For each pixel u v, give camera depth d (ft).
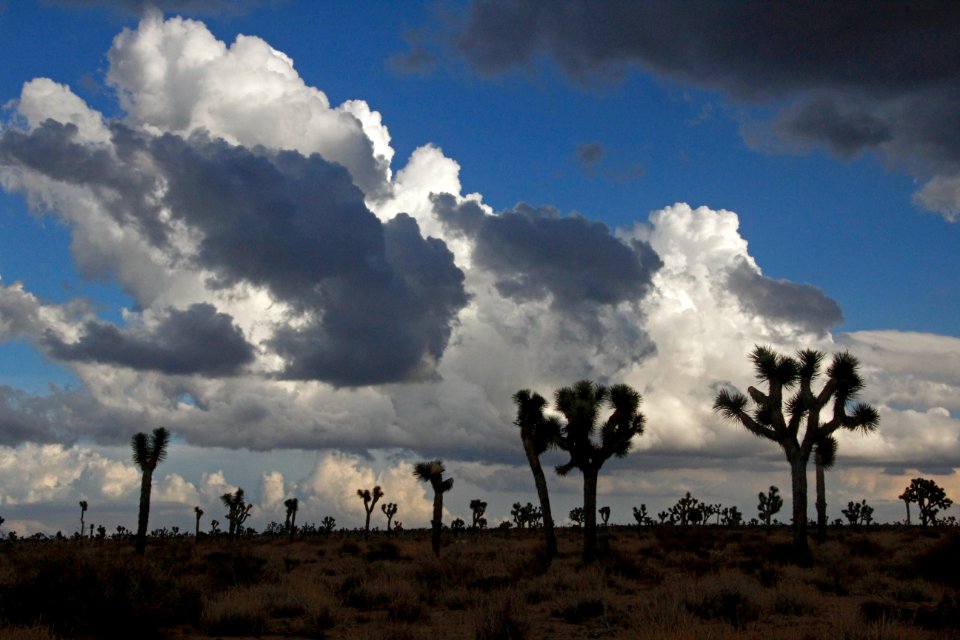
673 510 272.72
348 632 52.60
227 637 50.55
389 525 266.16
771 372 105.70
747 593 57.21
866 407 102.47
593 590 67.10
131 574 54.90
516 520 302.66
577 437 111.96
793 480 103.71
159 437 153.58
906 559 90.27
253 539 268.62
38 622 46.55
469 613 56.54
